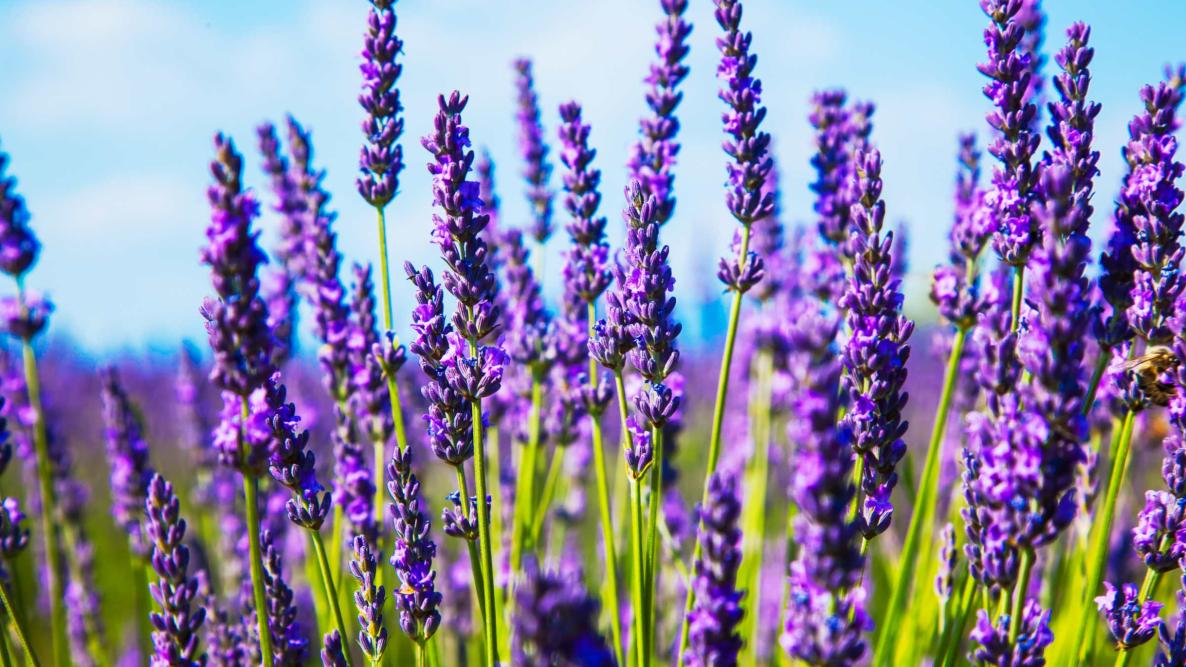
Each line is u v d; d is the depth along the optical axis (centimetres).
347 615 65
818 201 68
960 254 66
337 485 63
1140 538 56
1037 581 68
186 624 56
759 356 76
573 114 63
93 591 76
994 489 51
